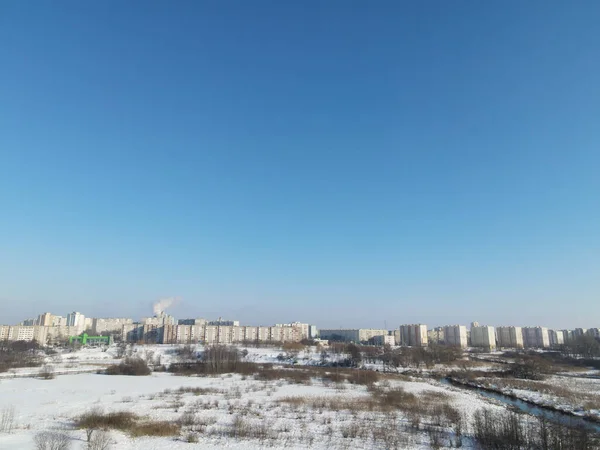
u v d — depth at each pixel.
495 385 90.00
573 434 35.28
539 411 60.81
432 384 94.75
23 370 119.00
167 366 137.00
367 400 64.44
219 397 66.88
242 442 36.38
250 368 123.31
